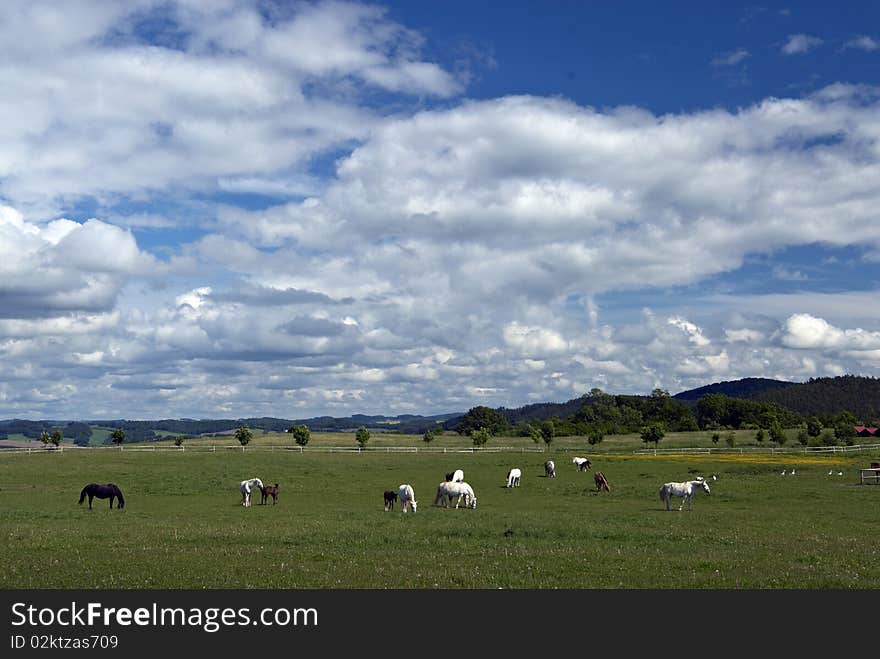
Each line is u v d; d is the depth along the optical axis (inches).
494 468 2701.8
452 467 2733.8
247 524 1195.3
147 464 2615.7
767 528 1165.7
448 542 976.9
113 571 753.6
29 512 1392.7
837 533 1109.1
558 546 946.7
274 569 765.3
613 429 6077.8
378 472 2511.1
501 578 725.3
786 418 6505.9
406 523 1203.9
